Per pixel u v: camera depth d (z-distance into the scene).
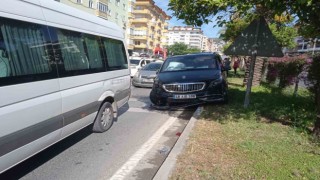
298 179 3.92
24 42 3.85
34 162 4.84
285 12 6.04
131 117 8.10
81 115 5.27
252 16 7.44
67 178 4.30
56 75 4.43
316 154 4.79
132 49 75.06
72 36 5.04
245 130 6.13
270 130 6.13
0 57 3.44
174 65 9.95
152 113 8.66
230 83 16.41
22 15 3.85
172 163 4.39
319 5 5.06
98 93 5.90
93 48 5.80
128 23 68.31
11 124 3.52
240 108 8.20
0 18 3.49
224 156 4.69
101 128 6.41
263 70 17.81
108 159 5.02
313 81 8.29
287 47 20.36
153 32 88.75
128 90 7.75
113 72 6.63
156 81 9.21
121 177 4.35
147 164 4.84
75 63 5.05
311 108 8.10
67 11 4.99
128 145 5.75
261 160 4.54
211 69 9.35
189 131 6.05
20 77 3.69
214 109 8.18
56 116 4.43
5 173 4.40
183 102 8.66
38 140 4.05
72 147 5.57
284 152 4.86
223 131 6.05
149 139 6.16
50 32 4.42
